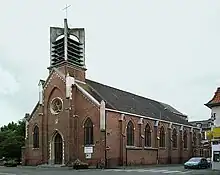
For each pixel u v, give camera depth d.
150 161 58.84
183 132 71.75
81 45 57.69
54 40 56.59
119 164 51.22
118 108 54.12
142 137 57.50
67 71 54.16
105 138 48.94
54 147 53.88
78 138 51.59
